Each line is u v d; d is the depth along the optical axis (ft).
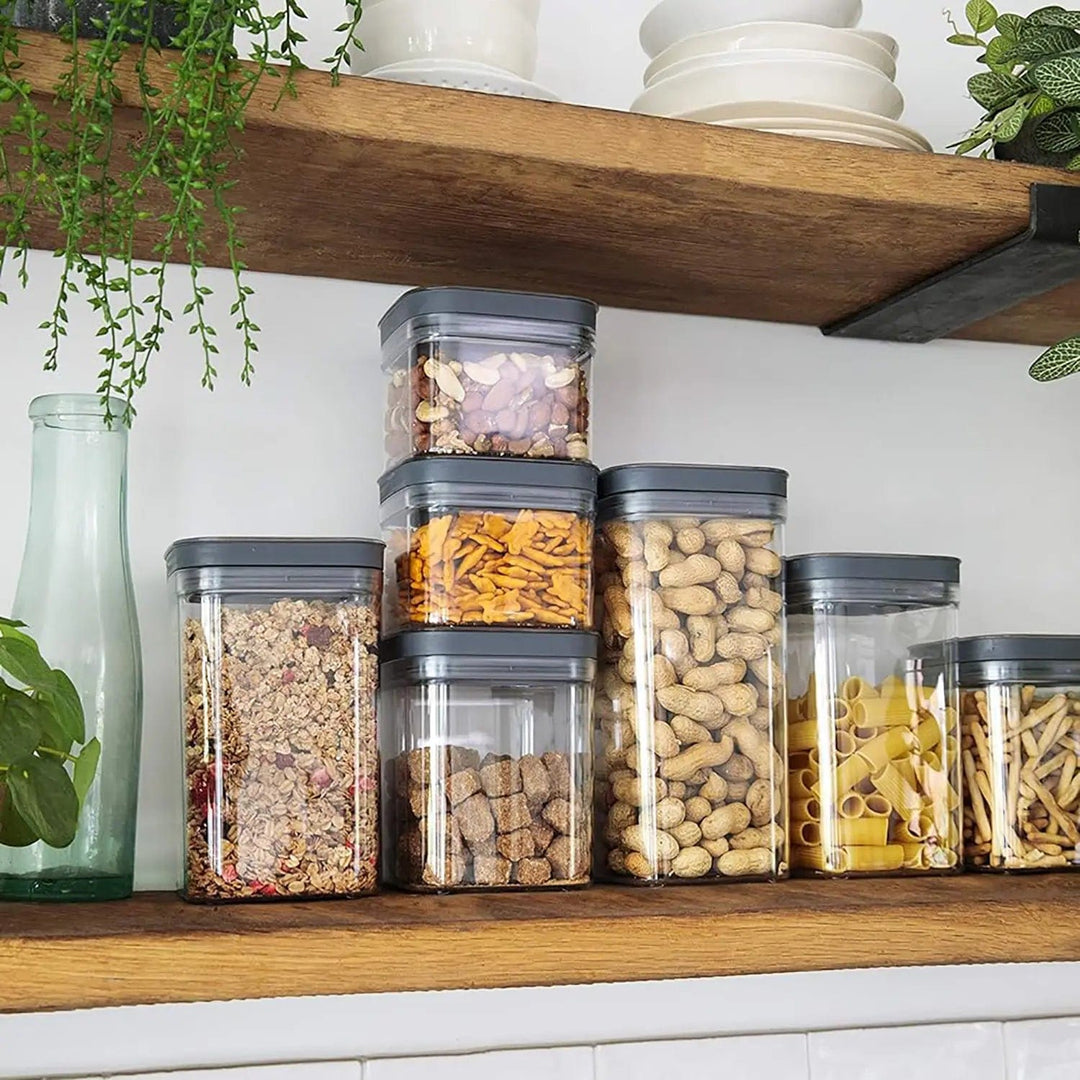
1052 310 4.64
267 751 3.41
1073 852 4.13
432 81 3.70
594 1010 4.34
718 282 4.38
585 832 3.65
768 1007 4.50
